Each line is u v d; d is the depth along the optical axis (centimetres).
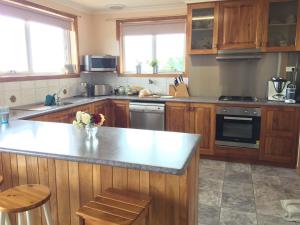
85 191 178
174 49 466
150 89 482
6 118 240
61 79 421
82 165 175
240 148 379
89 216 130
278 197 276
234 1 377
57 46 424
